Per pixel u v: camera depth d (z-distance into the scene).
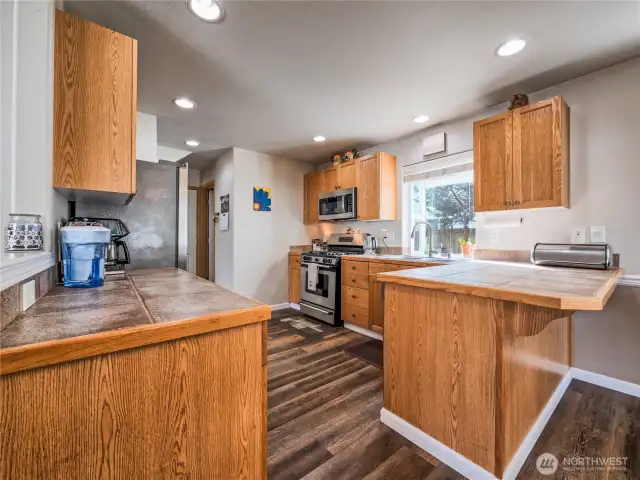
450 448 1.39
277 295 4.34
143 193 2.32
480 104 2.61
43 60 1.15
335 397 1.96
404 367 1.59
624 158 2.01
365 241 3.92
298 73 2.10
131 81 1.33
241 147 3.89
